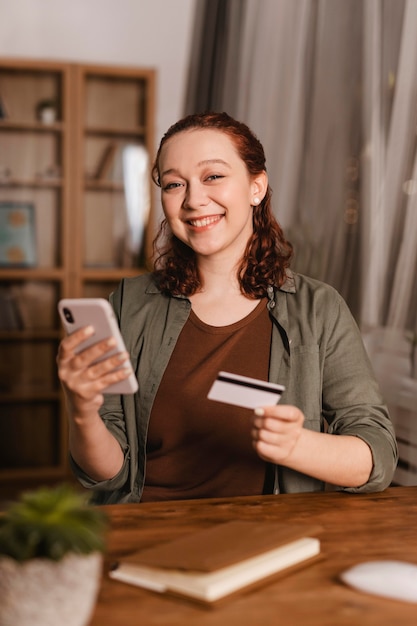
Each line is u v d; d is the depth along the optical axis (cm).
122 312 164
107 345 119
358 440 137
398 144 219
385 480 137
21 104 448
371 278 232
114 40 457
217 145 149
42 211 454
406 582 93
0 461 451
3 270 446
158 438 153
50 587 73
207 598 88
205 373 153
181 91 465
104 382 123
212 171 148
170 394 153
